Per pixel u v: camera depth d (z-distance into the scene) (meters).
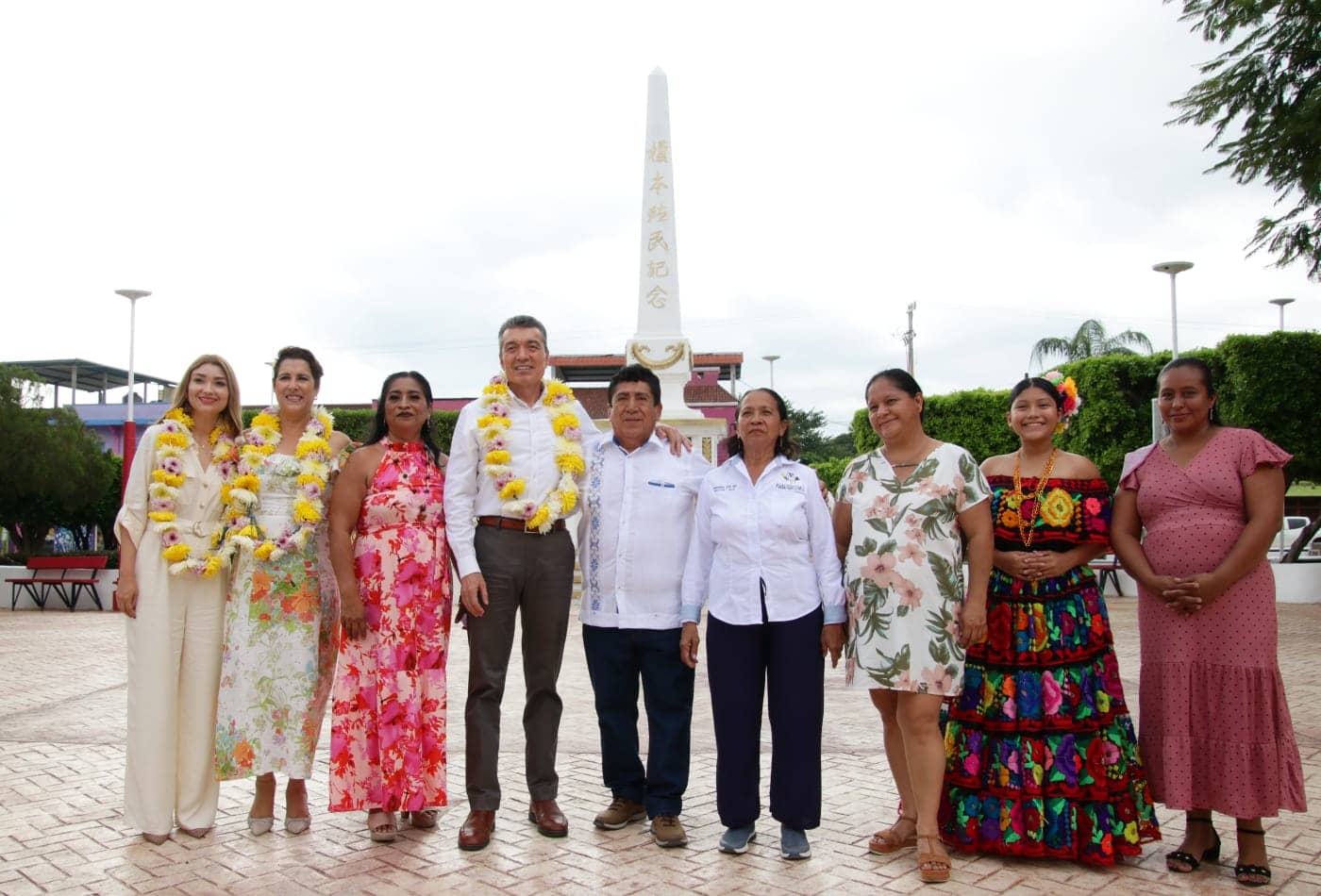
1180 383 4.11
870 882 3.79
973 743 4.14
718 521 4.26
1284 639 10.77
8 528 21.19
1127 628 12.19
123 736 6.46
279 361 4.64
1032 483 4.23
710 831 4.46
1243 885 3.77
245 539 4.31
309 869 3.94
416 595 4.33
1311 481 14.85
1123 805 4.00
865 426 23.12
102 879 3.82
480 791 4.24
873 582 4.05
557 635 4.45
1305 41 11.48
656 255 15.70
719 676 4.20
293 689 4.35
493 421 4.43
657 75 15.73
